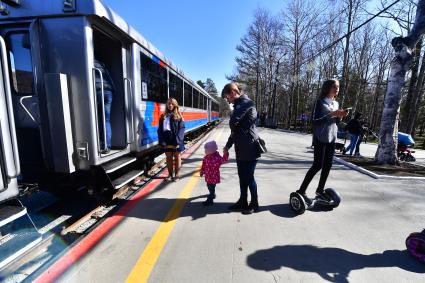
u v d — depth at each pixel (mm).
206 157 3789
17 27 3273
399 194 4574
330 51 25000
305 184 3645
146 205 3898
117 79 4488
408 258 2590
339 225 3295
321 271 2348
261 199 4219
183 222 3322
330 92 3398
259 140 3393
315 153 3520
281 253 2629
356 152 9016
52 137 3260
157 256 2555
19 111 3371
